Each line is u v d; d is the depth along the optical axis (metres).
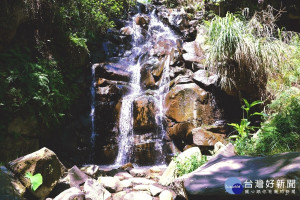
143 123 5.10
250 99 4.61
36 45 4.48
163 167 4.59
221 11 6.91
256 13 5.26
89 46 6.23
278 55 4.25
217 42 4.20
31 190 2.48
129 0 8.09
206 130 4.49
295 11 5.57
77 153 4.85
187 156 3.52
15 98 3.75
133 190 3.15
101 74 5.68
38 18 4.48
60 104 4.59
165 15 7.93
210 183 1.54
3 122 3.67
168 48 6.40
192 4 8.25
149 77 5.84
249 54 4.14
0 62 3.87
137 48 6.95
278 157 1.69
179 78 5.25
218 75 4.47
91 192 2.86
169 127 4.95
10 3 3.86
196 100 4.85
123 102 5.46
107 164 5.00
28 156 2.59
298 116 3.35
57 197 2.61
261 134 3.45
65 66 5.11
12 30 3.97
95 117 5.23
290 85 4.19
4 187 2.22
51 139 4.67
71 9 5.44
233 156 2.03
